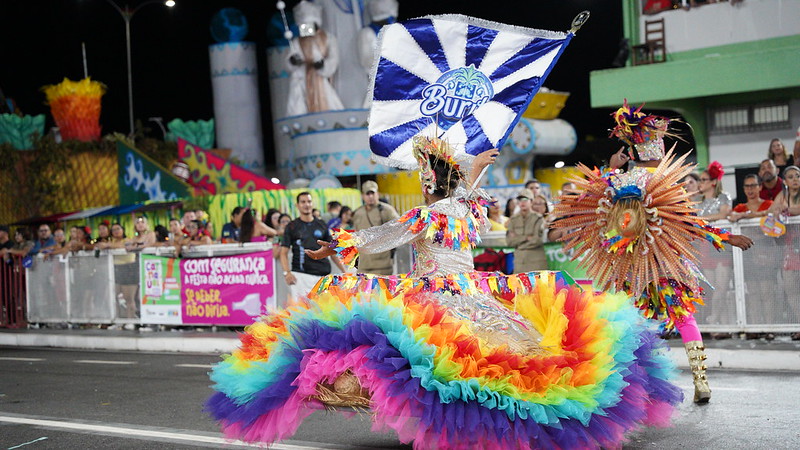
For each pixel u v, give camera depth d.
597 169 6.49
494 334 4.74
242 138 27.78
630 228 6.13
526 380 4.42
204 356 10.93
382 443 5.46
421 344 4.42
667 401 5.30
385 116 6.48
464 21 6.41
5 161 21.81
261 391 4.70
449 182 5.06
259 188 18.28
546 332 4.86
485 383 4.36
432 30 6.42
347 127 22.84
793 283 9.18
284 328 4.93
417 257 5.07
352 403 4.57
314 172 23.25
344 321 4.64
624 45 19.48
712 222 9.51
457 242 4.95
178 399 7.46
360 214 10.72
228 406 4.84
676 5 19.52
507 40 6.38
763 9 18.66
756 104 18.94
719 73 18.25
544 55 6.36
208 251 12.63
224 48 27.78
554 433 4.41
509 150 24.34
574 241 6.55
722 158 19.41
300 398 4.62
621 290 6.40
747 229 9.38
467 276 4.97
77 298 14.24
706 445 5.11
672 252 6.22
